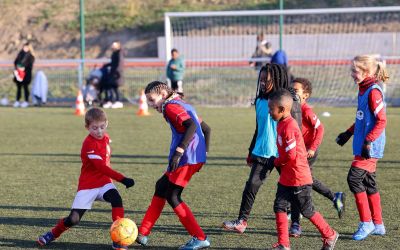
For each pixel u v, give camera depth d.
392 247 12.86
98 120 12.45
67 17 68.44
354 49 53.44
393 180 19.61
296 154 11.99
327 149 26.25
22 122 36.84
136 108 44.66
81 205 12.75
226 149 26.22
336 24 58.12
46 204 16.94
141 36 65.00
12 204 16.92
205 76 48.03
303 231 14.24
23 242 13.41
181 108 12.35
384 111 13.16
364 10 42.56
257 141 13.78
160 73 49.19
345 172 21.16
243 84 47.28
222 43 54.31
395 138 28.91
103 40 65.19
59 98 49.56
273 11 43.97
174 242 13.35
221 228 14.46
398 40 53.16
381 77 13.48
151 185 19.31
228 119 37.31
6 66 54.28
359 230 13.49
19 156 25.16
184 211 12.66
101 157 12.57
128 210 16.22
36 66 50.97
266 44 47.44
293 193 12.12
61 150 26.61
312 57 50.88
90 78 45.69
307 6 61.94
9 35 66.75
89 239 13.62
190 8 66.81
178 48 55.53
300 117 13.48
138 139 29.56
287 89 13.55
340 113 39.62
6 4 70.50
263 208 16.33
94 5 70.50
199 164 12.62
